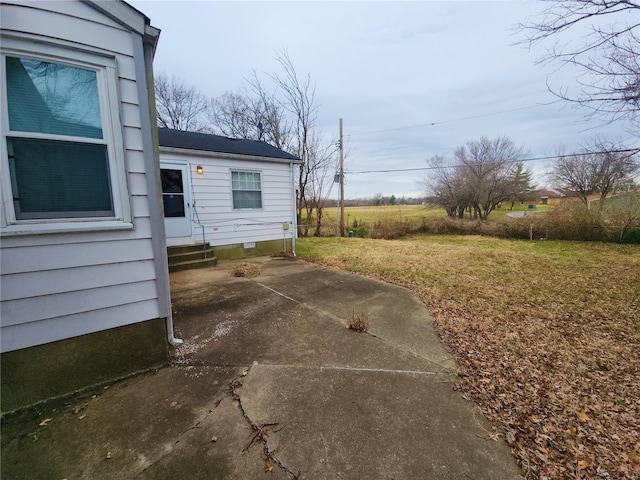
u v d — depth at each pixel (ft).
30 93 6.10
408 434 5.59
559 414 6.32
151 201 7.70
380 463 4.92
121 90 7.07
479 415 6.21
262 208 25.40
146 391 6.86
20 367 6.11
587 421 6.11
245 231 24.50
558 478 4.72
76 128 6.64
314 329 10.39
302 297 13.94
